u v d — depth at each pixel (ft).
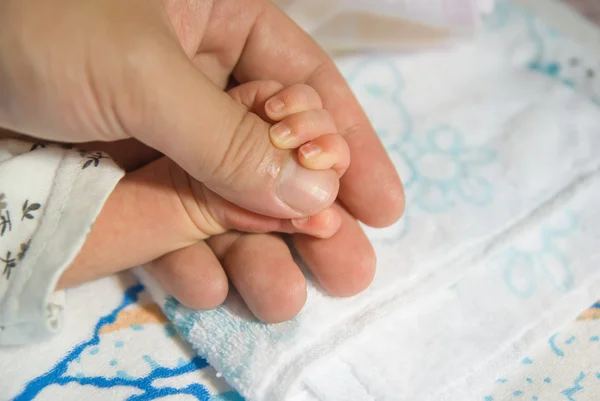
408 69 1.09
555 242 0.94
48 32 0.69
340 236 0.85
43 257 0.77
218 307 0.85
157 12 0.73
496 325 0.86
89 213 0.78
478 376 0.83
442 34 1.09
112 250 0.82
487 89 1.08
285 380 0.80
